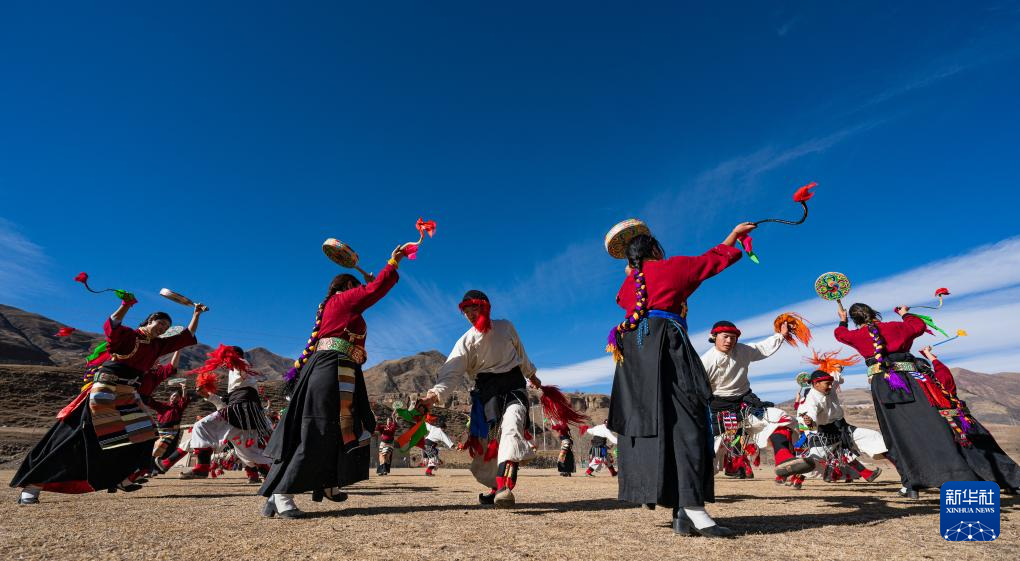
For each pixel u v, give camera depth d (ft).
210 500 16.40
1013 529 10.13
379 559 7.82
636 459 10.15
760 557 7.89
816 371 24.39
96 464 15.93
